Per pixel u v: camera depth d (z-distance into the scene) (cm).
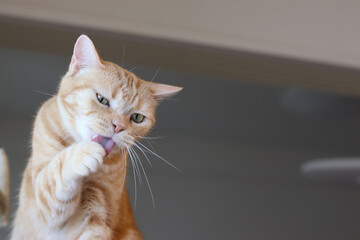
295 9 146
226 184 221
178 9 135
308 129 233
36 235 49
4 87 147
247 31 141
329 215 232
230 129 226
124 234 52
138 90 56
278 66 147
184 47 136
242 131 228
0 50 135
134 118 56
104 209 50
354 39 149
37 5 123
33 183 50
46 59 134
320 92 193
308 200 233
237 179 227
